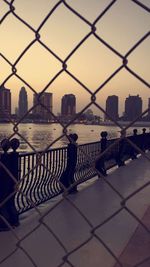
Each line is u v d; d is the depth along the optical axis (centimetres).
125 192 909
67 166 857
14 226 574
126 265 424
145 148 2225
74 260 445
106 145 1205
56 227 588
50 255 461
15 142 560
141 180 1116
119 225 606
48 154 777
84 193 876
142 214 680
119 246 496
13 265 426
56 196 824
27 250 476
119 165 1486
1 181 555
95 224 610
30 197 680
